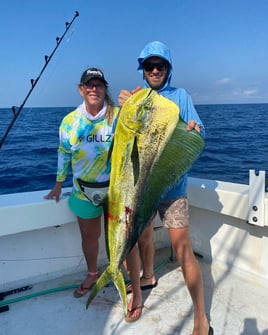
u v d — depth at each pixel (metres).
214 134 18.77
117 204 1.82
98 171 2.42
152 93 1.76
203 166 10.01
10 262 2.73
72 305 2.54
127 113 1.71
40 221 2.62
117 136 1.77
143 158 1.73
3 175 8.16
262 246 2.69
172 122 1.73
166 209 2.15
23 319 2.38
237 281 2.79
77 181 2.48
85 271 3.06
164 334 2.21
